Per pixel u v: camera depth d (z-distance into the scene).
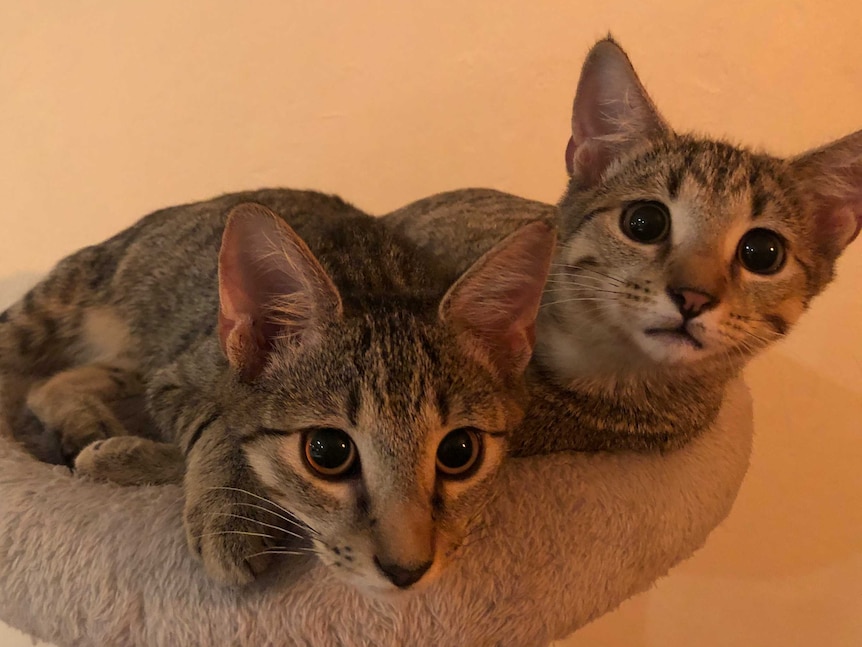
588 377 0.28
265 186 0.43
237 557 0.20
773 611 0.44
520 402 0.24
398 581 0.19
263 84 0.41
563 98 0.40
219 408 0.23
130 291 0.31
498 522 0.23
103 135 0.42
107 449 0.25
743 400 0.33
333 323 0.21
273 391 0.21
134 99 0.41
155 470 0.25
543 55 0.40
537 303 0.22
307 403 0.20
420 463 0.20
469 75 0.41
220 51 0.40
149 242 0.31
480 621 0.22
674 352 0.25
